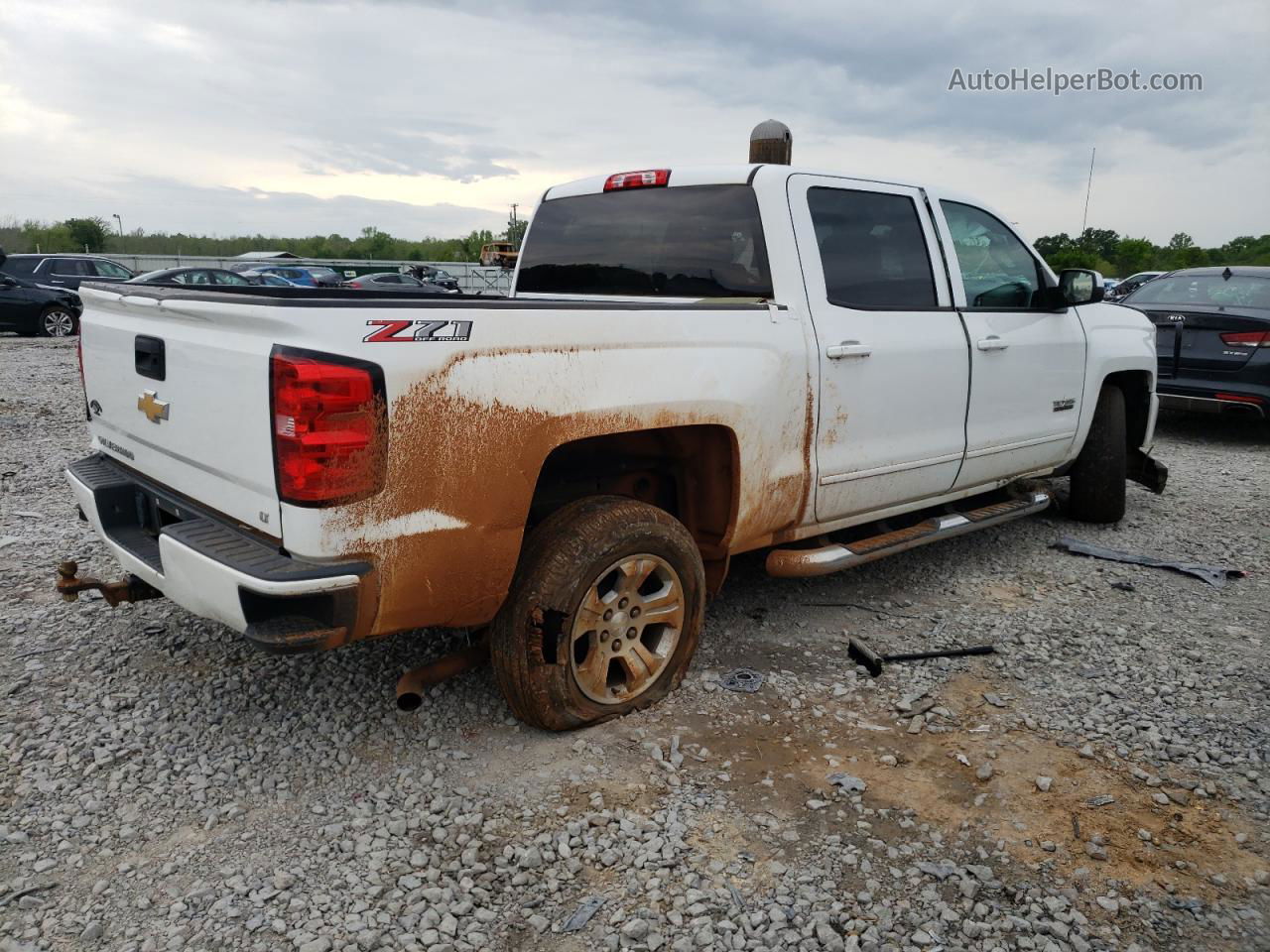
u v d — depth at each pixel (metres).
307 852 2.62
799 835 2.71
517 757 3.10
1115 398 5.77
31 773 2.96
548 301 2.93
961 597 4.66
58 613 4.18
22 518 5.64
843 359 3.85
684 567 3.38
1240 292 9.23
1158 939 2.33
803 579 4.86
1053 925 2.36
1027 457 5.11
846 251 4.01
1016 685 3.67
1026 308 4.96
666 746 3.18
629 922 2.36
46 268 19.45
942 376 4.34
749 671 3.73
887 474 4.18
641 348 3.14
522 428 2.81
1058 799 2.90
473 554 2.78
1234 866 2.61
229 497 2.79
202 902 2.41
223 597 2.61
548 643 3.04
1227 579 4.96
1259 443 9.16
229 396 2.66
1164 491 6.96
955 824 2.78
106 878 2.50
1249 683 3.70
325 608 2.58
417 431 2.59
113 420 3.50
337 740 3.19
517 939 2.32
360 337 2.50
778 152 4.38
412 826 2.74
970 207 4.73
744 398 3.45
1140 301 9.86
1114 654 3.97
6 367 13.03
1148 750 3.19
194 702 3.42
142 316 3.18
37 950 2.24
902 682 3.68
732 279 3.86
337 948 2.26
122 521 3.41
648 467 3.65
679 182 4.07
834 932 2.34
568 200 4.54
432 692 3.52
